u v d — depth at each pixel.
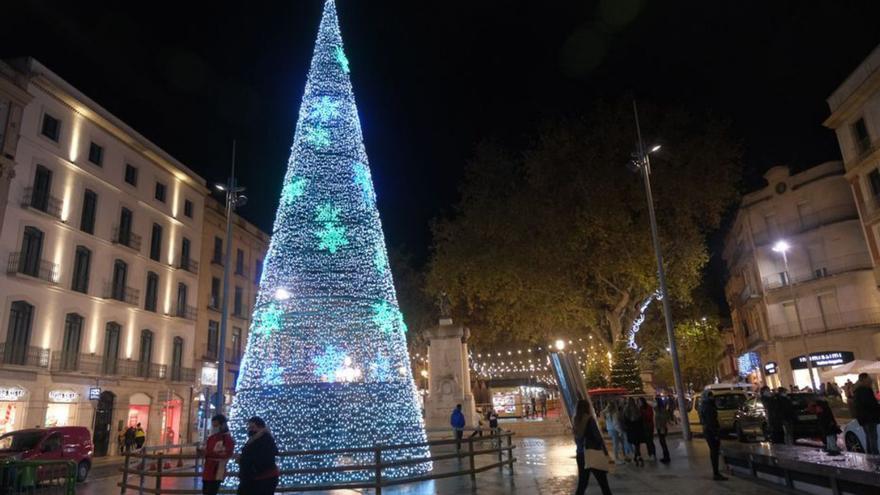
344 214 13.16
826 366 37.91
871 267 36.38
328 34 14.68
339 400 12.41
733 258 52.34
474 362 45.75
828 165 38.84
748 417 19.33
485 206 29.80
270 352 12.82
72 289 30.62
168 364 37.41
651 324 37.41
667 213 26.91
